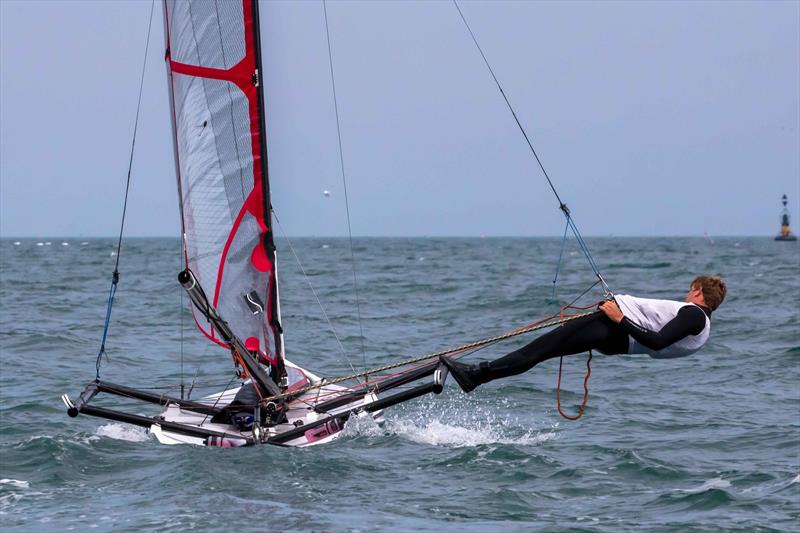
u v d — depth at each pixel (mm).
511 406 53656
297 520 32094
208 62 45031
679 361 71750
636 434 46281
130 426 47719
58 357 75125
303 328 94938
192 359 75125
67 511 33156
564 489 36531
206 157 45688
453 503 34469
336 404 47469
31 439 42812
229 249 45781
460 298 134375
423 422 48750
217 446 42688
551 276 198250
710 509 33750
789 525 31859
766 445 43656
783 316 104688
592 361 71375
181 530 30922
